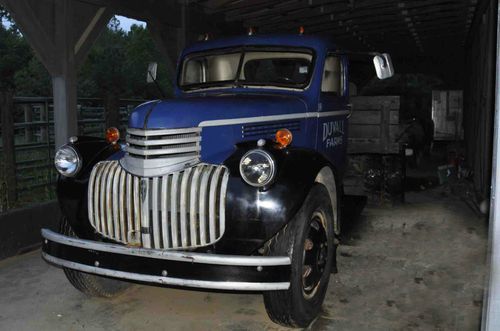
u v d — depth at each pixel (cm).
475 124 845
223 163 311
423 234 554
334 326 336
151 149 302
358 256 482
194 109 319
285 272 285
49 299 389
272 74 446
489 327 190
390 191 695
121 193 314
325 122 454
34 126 665
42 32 530
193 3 807
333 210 384
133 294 400
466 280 418
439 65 1678
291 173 304
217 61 471
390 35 1233
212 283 278
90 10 593
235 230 293
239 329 336
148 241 304
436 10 927
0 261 478
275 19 957
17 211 498
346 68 504
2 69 1828
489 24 670
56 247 322
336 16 955
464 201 712
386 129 723
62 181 351
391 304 372
